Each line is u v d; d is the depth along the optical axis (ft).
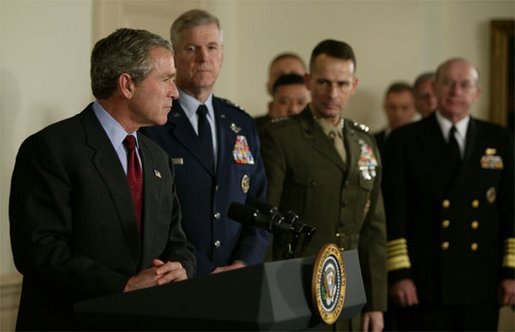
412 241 27.86
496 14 42.98
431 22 42.47
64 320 15.38
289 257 15.49
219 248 20.51
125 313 12.85
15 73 23.15
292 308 12.60
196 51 20.71
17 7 23.24
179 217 17.76
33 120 23.63
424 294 27.50
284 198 23.70
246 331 12.21
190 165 20.45
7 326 23.76
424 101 36.50
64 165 15.46
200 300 12.49
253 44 39.65
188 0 34.24
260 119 33.37
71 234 15.55
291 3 40.01
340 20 40.52
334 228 23.56
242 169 21.24
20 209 15.21
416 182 27.91
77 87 24.88
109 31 29.55
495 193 27.94
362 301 14.85
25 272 15.15
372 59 40.88
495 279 27.78
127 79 16.02
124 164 16.33
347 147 24.00
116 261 15.70
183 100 20.89
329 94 23.53
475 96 28.27
